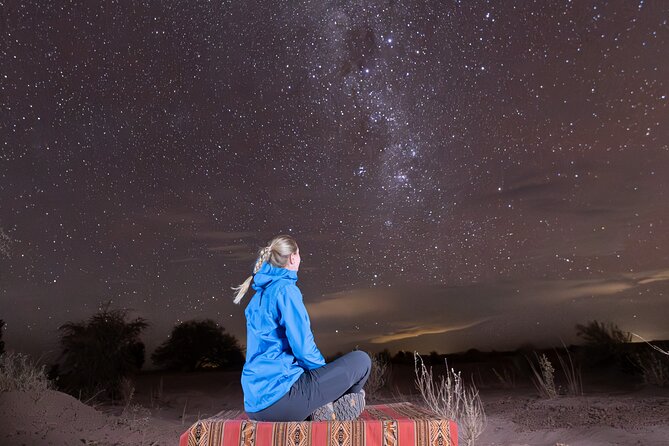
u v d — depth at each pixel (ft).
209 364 49.24
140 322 34.50
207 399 30.96
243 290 12.26
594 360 35.70
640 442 15.39
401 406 13.57
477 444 17.08
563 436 17.10
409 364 44.04
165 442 18.45
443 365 42.04
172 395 31.91
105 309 35.01
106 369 31.42
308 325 11.64
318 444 11.00
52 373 32.32
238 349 50.83
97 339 32.14
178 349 49.14
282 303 11.60
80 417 20.52
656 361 29.14
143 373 45.01
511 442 17.10
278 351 11.70
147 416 23.03
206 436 11.18
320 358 11.69
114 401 29.71
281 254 12.09
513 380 33.78
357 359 11.95
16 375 22.12
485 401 25.61
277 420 11.53
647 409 19.48
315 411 11.62
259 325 11.79
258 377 11.57
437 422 11.21
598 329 37.50
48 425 19.10
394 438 11.02
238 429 11.16
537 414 20.58
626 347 36.06
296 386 11.55
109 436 19.02
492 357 43.88
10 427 18.37
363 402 12.16
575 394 25.95
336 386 11.62
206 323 51.03
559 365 36.99
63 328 33.06
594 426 17.74
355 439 11.04
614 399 22.56
